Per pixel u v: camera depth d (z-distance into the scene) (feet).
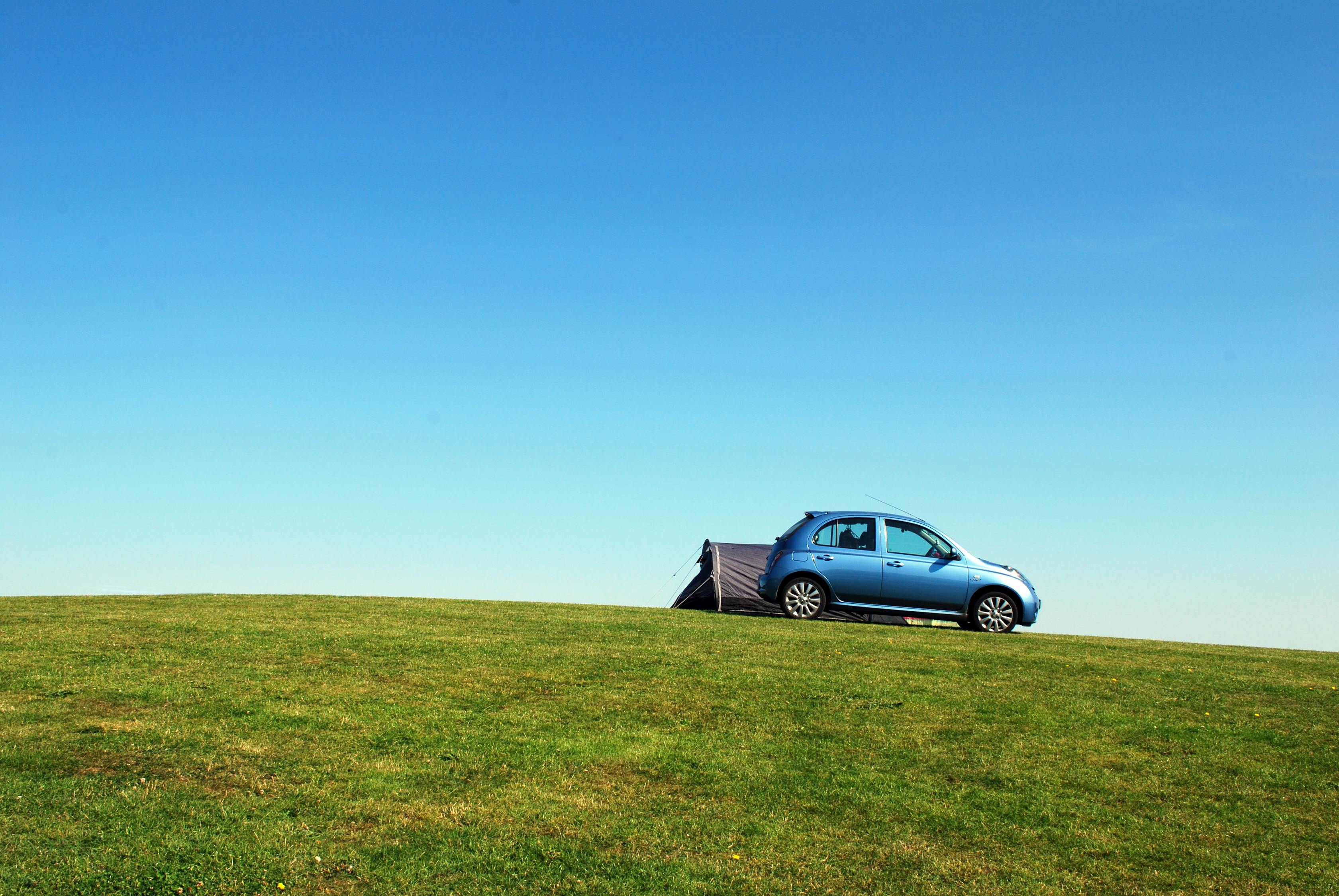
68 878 19.75
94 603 51.65
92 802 23.21
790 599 55.77
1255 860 22.91
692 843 23.07
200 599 55.31
